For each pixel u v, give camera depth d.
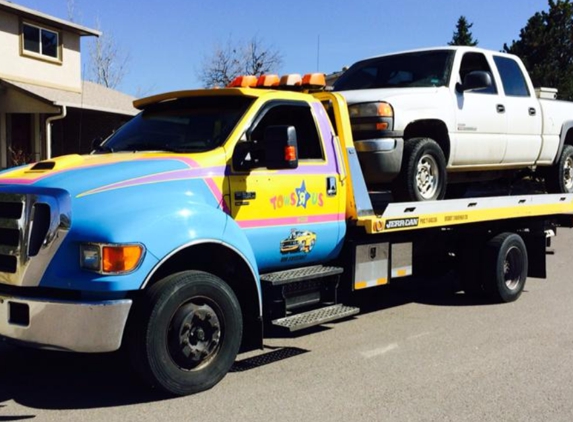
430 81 8.34
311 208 6.21
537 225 9.54
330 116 6.83
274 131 5.48
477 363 5.97
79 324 4.55
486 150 8.69
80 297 4.66
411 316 7.91
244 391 5.18
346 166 6.67
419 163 7.59
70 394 5.10
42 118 22.67
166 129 6.05
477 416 4.73
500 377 5.59
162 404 4.88
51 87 23.28
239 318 5.33
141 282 4.68
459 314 8.02
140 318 4.79
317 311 6.24
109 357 6.06
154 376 4.82
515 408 4.89
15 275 4.71
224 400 4.97
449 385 5.38
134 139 6.09
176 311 4.91
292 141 5.51
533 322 7.61
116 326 4.60
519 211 8.84
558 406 4.95
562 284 10.20
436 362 6.00
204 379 5.09
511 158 9.18
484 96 8.70
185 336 4.96
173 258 5.26
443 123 7.98
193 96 6.15
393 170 7.31
